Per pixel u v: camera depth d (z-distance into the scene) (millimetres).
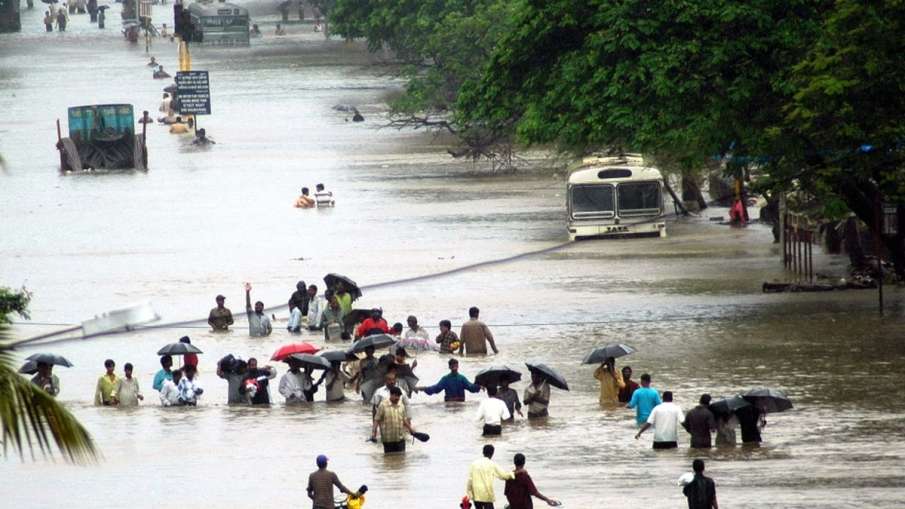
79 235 179875
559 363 110312
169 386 101500
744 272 144875
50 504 76500
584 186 168625
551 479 77812
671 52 131875
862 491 72375
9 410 45062
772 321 121188
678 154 136375
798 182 138125
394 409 85000
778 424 89125
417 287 143375
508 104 148625
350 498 71875
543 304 133375
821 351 109250
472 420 94250
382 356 102312
